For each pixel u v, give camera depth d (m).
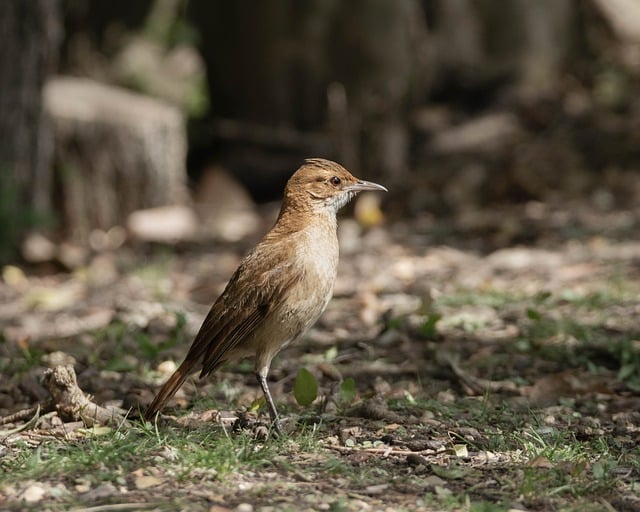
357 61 21.22
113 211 18.67
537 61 22.64
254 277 7.33
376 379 8.97
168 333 11.08
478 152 20.80
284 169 21.34
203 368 7.40
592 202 18.52
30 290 14.48
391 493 6.10
